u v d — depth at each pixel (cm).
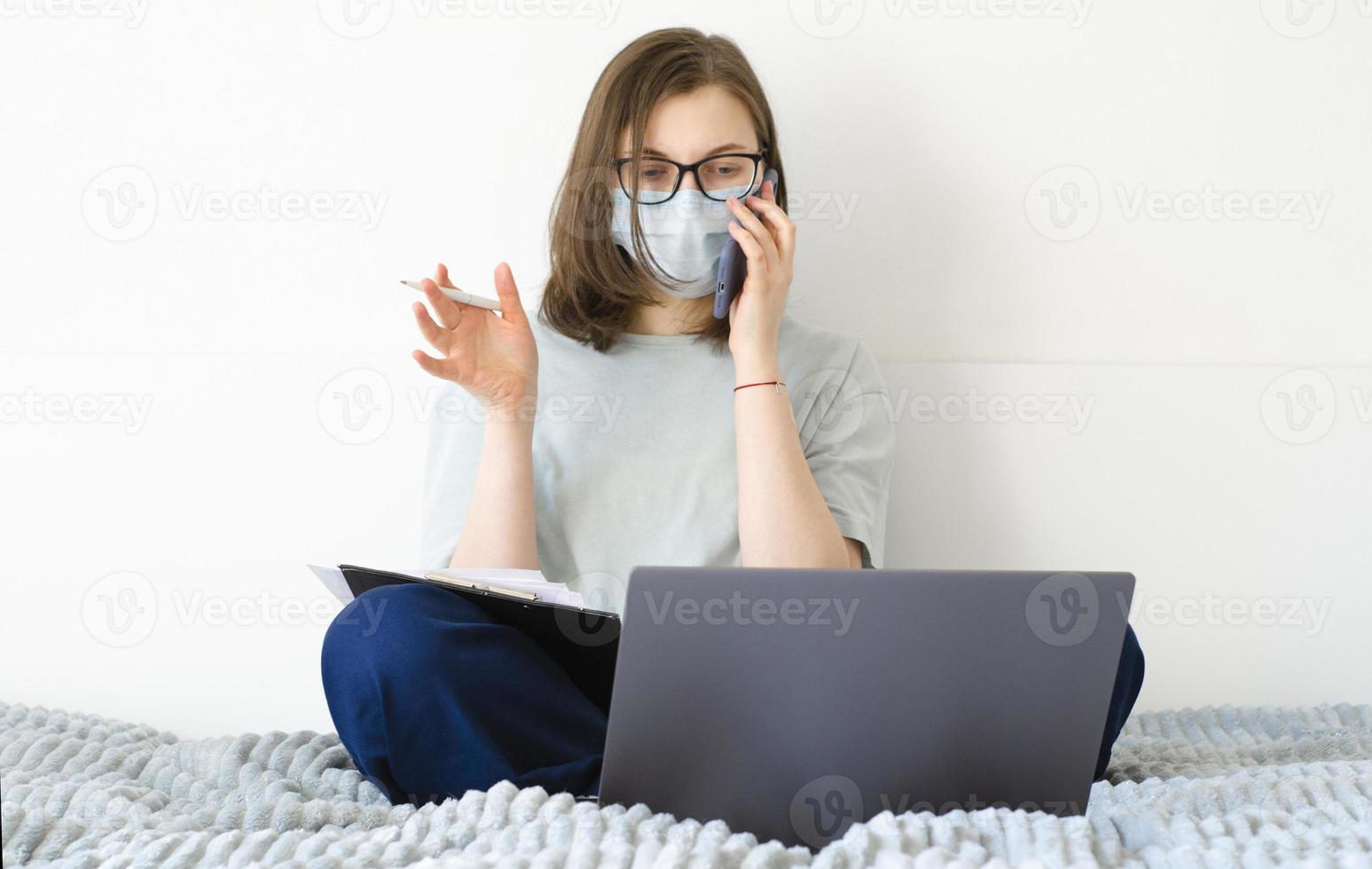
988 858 87
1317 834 89
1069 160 176
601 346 163
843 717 97
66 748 129
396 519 174
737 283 148
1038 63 175
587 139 155
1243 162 176
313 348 176
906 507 174
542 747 112
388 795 113
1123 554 174
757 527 141
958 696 97
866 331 177
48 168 175
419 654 108
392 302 176
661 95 150
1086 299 176
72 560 173
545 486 157
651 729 97
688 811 98
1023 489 174
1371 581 173
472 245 177
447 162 176
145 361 174
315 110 176
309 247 176
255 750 125
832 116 176
